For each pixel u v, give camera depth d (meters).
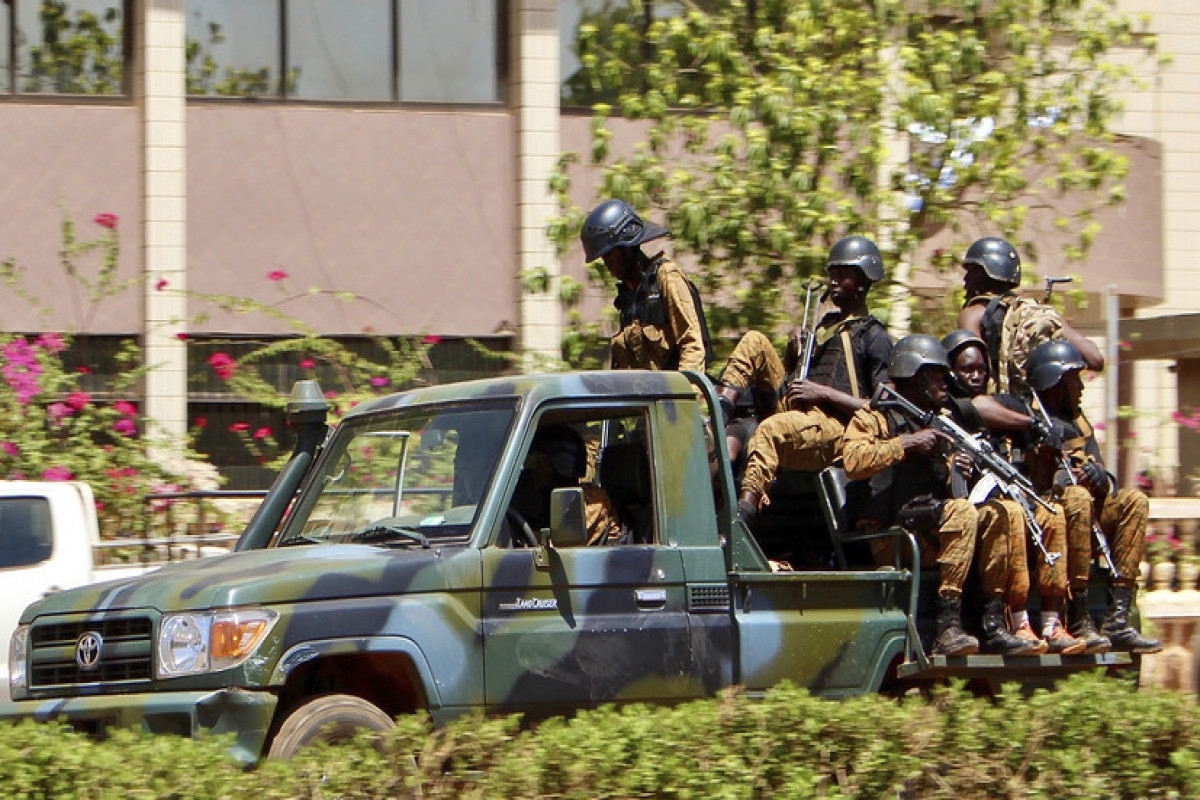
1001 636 26.62
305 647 22.36
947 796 21.05
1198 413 54.12
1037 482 28.44
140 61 53.19
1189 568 41.16
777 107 41.56
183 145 53.12
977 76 45.12
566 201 44.62
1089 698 22.31
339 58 54.94
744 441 28.84
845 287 29.72
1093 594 28.72
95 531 33.31
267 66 54.25
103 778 18.73
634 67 47.25
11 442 40.75
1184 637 40.56
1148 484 50.28
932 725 21.36
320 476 27.12
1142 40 56.34
